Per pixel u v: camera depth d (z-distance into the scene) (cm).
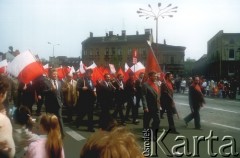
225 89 4184
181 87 5541
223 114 2078
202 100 1420
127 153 192
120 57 11606
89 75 1357
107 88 1393
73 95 1546
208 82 4956
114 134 201
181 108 2548
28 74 976
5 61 1889
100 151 192
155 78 1185
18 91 1569
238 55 8669
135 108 1581
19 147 515
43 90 1148
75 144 1087
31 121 522
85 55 12081
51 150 442
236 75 5903
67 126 1475
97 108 2103
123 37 11625
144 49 11338
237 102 3278
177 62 11331
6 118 449
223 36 8744
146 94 1161
